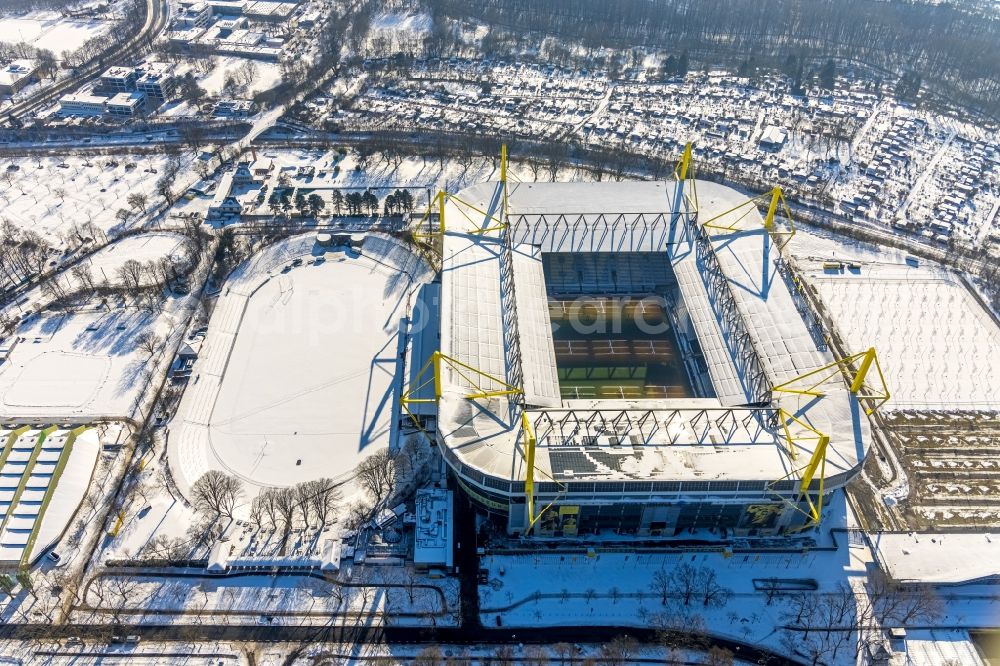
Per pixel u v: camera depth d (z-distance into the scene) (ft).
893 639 653.30
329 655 642.22
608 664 631.56
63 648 649.20
